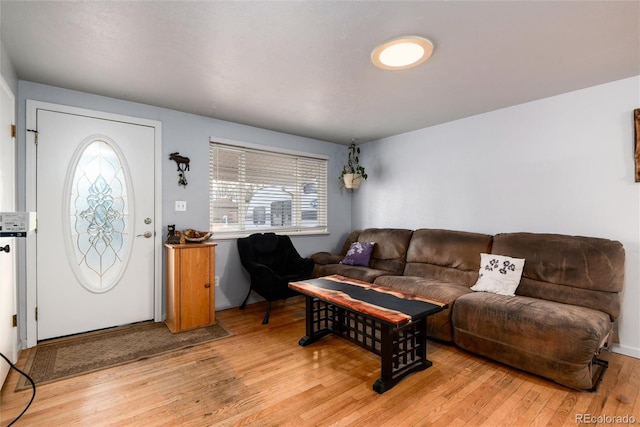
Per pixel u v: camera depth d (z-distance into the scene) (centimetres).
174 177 313
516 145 298
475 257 298
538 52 197
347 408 173
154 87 254
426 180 375
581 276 233
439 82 243
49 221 250
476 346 232
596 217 253
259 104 293
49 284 251
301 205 426
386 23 166
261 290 309
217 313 333
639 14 158
